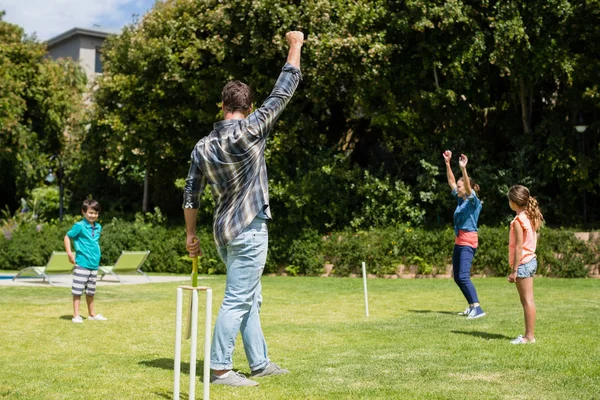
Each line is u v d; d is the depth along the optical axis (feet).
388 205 67.72
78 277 29.40
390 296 41.37
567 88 67.26
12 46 96.02
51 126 98.07
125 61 78.48
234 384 16.40
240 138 16.48
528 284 22.63
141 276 61.52
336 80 65.98
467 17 62.69
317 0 64.49
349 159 71.92
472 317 29.96
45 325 27.96
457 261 30.45
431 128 71.92
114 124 77.87
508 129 73.00
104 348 22.36
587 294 41.22
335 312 32.76
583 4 63.67
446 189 66.90
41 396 15.40
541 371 17.89
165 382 16.90
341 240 65.05
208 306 13.94
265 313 32.37
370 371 17.97
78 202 97.04
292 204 67.46
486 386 16.20
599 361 19.22
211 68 70.90
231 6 65.98
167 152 76.48
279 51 64.69
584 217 68.28
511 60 64.49
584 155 65.57
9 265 74.49
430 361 19.34
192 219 16.90
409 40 67.46
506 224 65.98
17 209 99.71
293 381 16.80
